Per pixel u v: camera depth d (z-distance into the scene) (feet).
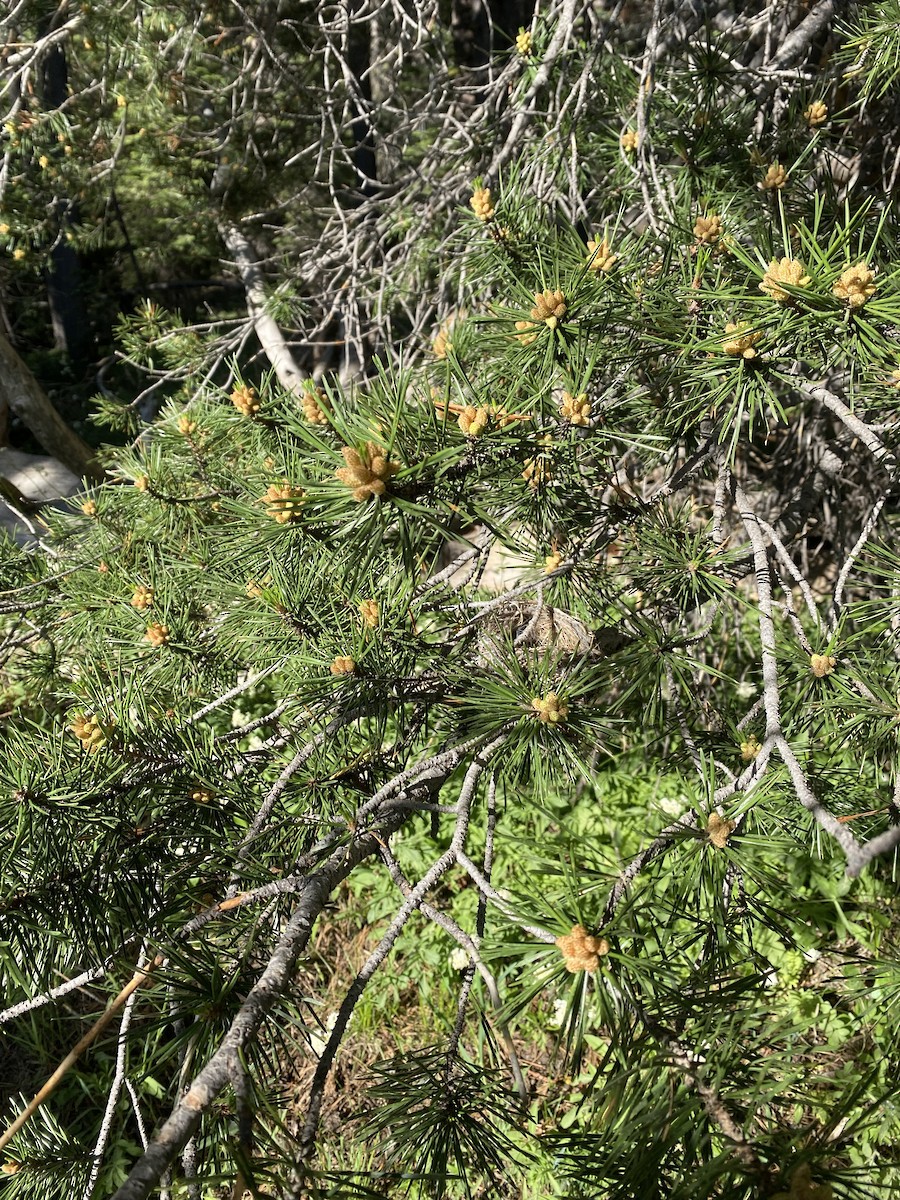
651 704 5.75
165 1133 3.00
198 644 6.48
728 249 5.80
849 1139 3.07
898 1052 4.42
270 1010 3.72
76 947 4.42
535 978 3.51
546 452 5.03
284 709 5.63
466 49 21.97
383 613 5.14
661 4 8.12
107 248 35.01
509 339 5.33
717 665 11.38
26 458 21.04
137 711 5.01
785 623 8.35
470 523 4.92
